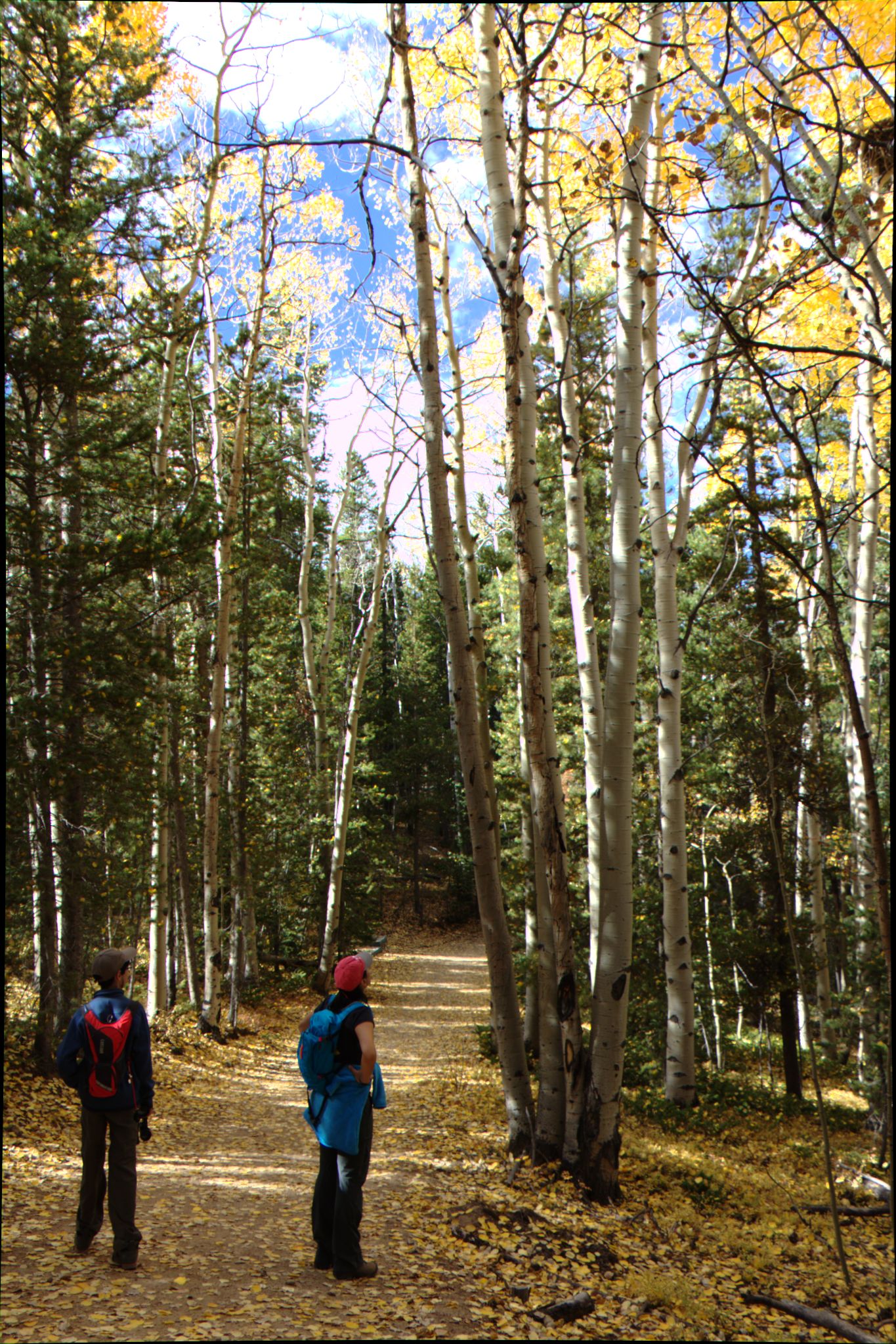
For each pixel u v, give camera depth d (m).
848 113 8.16
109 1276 4.52
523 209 7.50
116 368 12.34
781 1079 17.78
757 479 14.54
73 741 10.38
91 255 11.30
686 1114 11.72
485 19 8.02
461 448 12.26
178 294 13.59
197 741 19.89
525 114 7.19
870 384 11.99
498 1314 4.50
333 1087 4.83
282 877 24.78
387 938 39.09
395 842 43.75
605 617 19.00
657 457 12.30
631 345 7.82
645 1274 5.49
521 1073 7.93
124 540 10.27
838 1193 8.75
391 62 7.57
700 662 16.66
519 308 7.99
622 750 7.45
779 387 4.99
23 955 16.28
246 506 18.11
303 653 31.75
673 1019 12.60
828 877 21.05
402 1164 7.74
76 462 11.09
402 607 53.09
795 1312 5.48
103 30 12.72
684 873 12.64
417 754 42.72
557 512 19.17
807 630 18.44
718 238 9.62
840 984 22.09
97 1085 4.74
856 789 15.63
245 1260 4.95
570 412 11.33
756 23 6.91
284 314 20.64
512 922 22.00
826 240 5.57
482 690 11.18
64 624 10.91
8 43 11.78
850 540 16.41
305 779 26.20
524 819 14.34
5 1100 9.22
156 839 16.31
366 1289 4.60
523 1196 6.84
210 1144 9.07
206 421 18.42
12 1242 4.99
